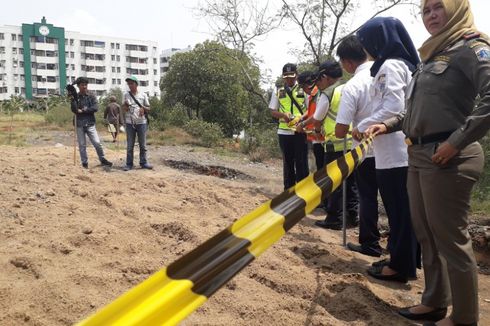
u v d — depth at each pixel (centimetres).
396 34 379
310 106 627
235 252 190
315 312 312
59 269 328
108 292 303
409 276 393
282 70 691
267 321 293
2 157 816
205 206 550
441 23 277
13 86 9175
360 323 307
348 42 437
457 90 275
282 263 386
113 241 387
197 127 1836
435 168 278
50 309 278
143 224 437
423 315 320
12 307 277
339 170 295
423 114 284
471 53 262
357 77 433
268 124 2048
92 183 599
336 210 572
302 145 678
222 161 1234
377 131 359
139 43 10531
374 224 459
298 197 247
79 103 897
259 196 702
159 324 150
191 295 164
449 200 276
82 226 407
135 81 922
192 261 171
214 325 277
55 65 9550
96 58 10100
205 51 2478
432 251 312
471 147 275
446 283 314
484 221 652
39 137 1705
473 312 283
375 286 379
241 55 1493
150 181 653
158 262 358
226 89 2470
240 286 337
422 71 289
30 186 532
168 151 1391
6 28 9006
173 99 2541
